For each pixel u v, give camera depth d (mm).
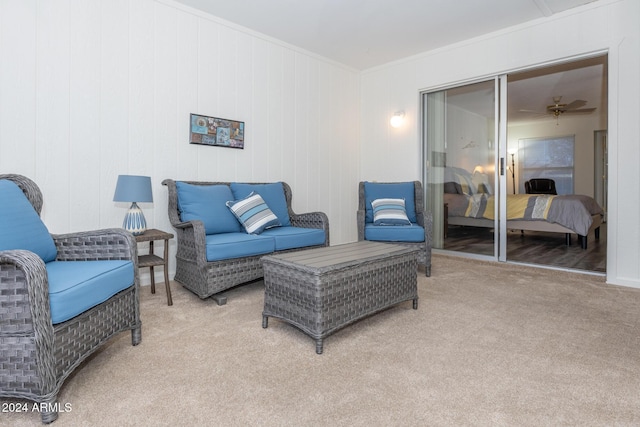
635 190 2934
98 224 2756
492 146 3945
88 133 2695
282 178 4070
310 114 4348
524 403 1338
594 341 1877
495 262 3891
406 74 4504
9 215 1599
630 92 2945
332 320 1826
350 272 1924
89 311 1480
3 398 1396
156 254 3104
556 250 4559
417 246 3336
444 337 1938
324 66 4488
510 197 5074
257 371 1578
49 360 1243
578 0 3104
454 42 4027
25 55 2408
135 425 1217
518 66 3609
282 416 1263
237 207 2982
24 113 2414
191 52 3262
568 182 7793
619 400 1354
